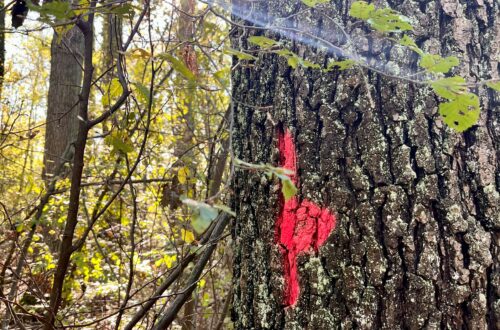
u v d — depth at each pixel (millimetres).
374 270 1137
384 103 1207
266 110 1383
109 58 2156
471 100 953
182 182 1718
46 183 2781
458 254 1119
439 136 1169
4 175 3453
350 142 1222
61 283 1457
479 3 1246
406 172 1158
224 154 2303
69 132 4688
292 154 1295
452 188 1144
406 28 992
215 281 3449
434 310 1103
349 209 1190
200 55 1794
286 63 1352
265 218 1322
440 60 962
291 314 1227
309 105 1293
